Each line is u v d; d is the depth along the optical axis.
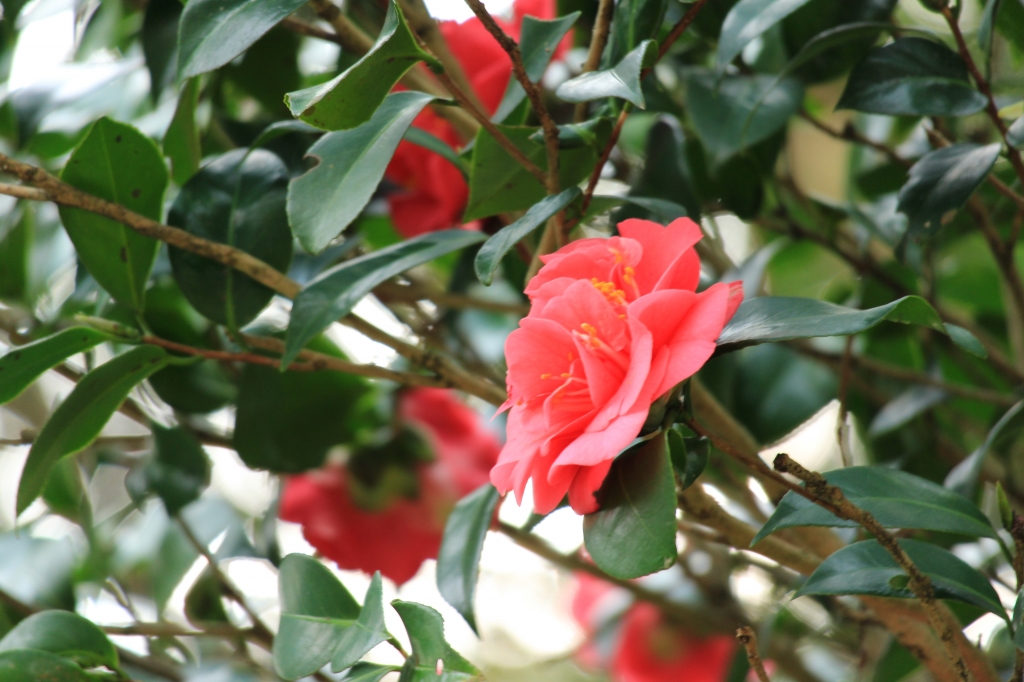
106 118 1.28
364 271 1.30
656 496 1.17
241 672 1.40
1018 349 1.43
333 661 1.22
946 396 1.41
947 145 1.34
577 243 1.20
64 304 1.41
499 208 1.29
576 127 1.25
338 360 1.32
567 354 1.18
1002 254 1.38
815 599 1.41
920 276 1.44
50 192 1.28
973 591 1.21
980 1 1.44
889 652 1.34
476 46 1.40
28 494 1.31
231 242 1.33
